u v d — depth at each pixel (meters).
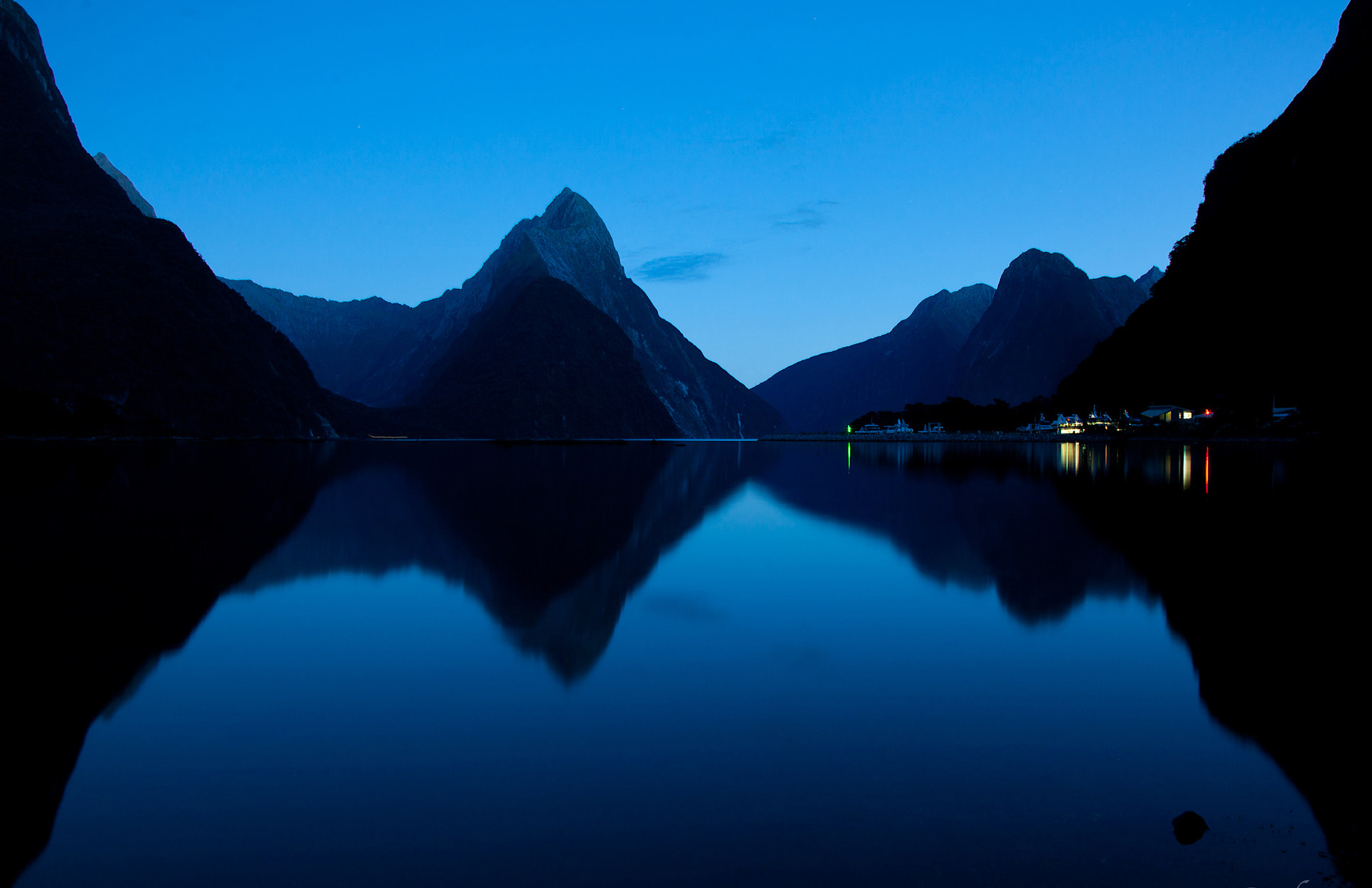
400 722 8.03
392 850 5.66
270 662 10.05
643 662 10.05
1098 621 12.16
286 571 16.33
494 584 15.10
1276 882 5.27
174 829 5.98
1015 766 7.02
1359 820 6.08
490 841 5.77
